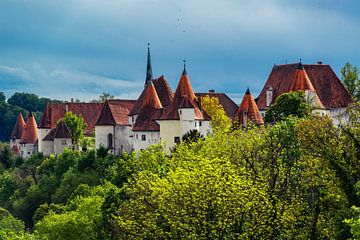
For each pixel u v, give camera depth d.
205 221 61.72
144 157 103.38
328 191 69.00
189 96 155.38
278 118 144.25
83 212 93.31
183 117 153.12
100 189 120.06
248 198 62.38
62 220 90.00
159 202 65.62
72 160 178.25
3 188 185.62
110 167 157.88
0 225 112.06
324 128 77.00
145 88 180.75
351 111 81.31
